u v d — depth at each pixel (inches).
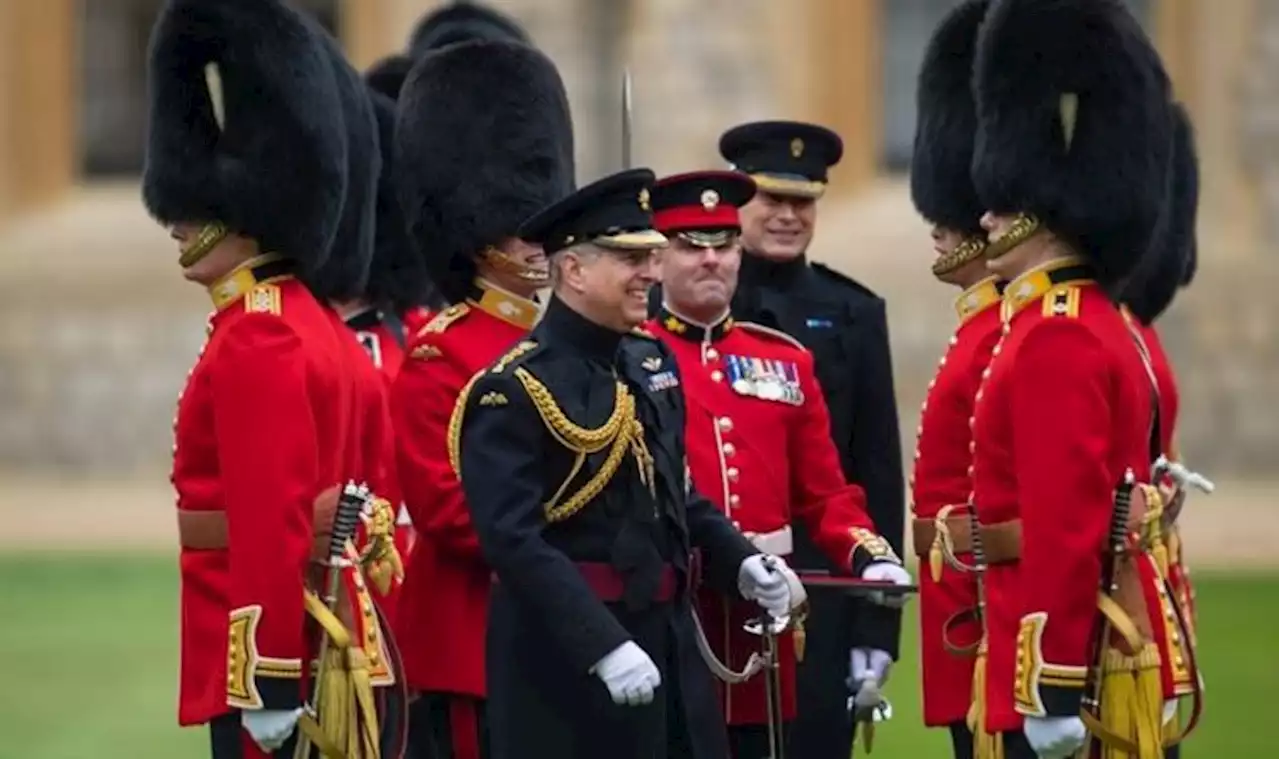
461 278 1307.8
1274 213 3309.5
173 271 3604.8
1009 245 1151.6
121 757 1734.7
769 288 1370.6
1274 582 2453.2
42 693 1979.6
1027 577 1098.1
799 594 1150.3
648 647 1116.5
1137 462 1130.7
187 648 1147.9
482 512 1098.1
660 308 1314.0
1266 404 3250.5
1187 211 1427.2
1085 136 1144.8
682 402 1156.5
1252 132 3314.5
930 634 1264.8
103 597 2454.5
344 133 1203.2
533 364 1114.1
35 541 2871.6
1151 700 1120.8
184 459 1149.7
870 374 1374.3
